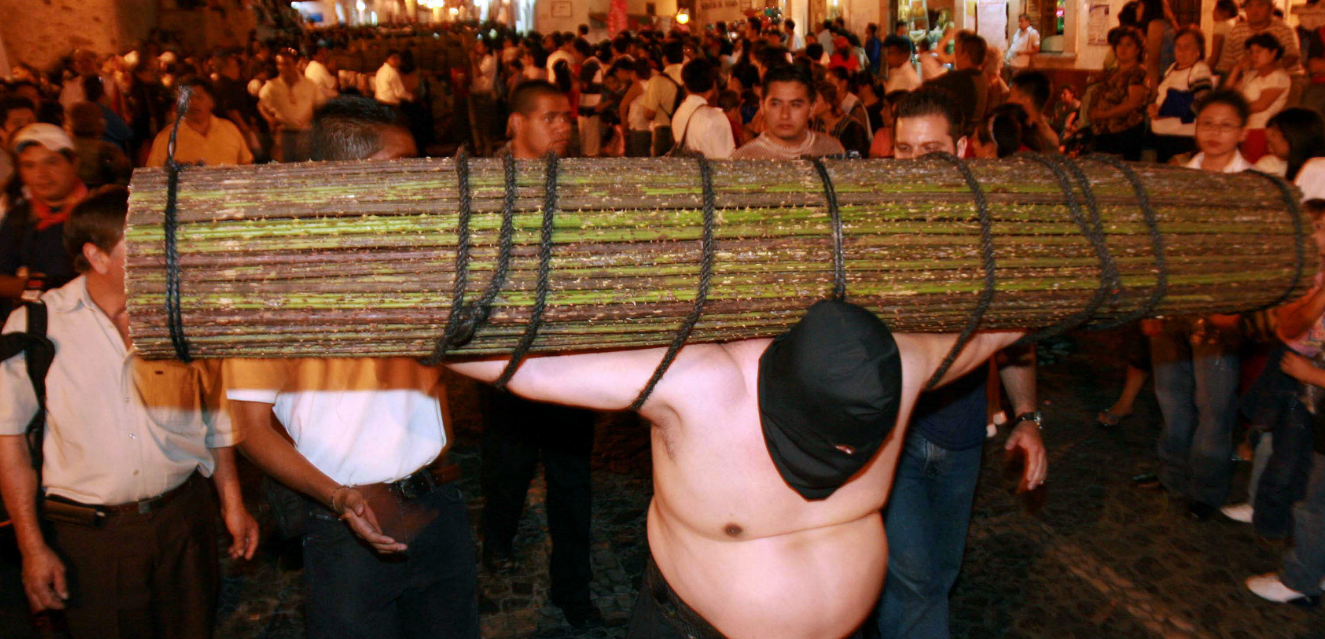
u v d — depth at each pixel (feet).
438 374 8.44
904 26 56.80
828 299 5.90
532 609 12.16
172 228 5.24
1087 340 21.95
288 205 5.32
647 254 5.59
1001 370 10.07
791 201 5.87
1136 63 26.68
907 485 9.69
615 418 18.15
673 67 33.91
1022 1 52.47
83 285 8.24
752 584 6.74
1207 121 14.51
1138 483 14.88
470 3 90.17
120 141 31.12
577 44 44.96
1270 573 12.20
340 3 96.27
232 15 65.21
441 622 8.92
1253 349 13.17
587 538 11.48
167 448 8.52
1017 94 21.12
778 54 30.17
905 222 5.99
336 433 8.00
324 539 8.06
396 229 5.38
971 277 6.08
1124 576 12.48
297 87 35.12
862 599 7.03
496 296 5.42
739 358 6.48
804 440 5.82
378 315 5.40
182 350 5.44
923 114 10.18
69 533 8.37
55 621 10.95
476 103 45.96
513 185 5.47
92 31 54.95
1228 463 13.37
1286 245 6.85
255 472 15.94
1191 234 6.54
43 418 8.18
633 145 33.27
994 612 11.80
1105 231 6.34
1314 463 11.25
